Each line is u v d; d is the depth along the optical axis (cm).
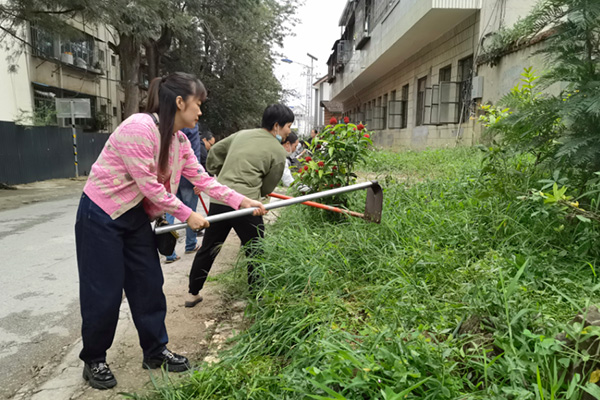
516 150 373
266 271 329
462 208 427
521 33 396
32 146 1488
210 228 341
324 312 260
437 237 365
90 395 246
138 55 2019
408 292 268
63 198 1087
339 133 490
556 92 734
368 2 1950
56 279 457
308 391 188
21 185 1405
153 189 242
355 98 3023
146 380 258
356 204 493
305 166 486
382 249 353
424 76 1575
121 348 296
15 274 473
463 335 210
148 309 262
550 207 328
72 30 1298
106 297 246
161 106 246
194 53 2366
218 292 382
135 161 236
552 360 181
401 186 535
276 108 344
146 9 1309
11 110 1709
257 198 338
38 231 687
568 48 347
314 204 379
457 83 1257
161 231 262
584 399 164
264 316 283
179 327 320
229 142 364
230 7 2127
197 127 537
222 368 231
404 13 1385
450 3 1127
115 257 246
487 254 304
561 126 367
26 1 1177
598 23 325
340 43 2812
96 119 2461
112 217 243
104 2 1184
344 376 187
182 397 217
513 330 200
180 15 1695
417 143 1603
